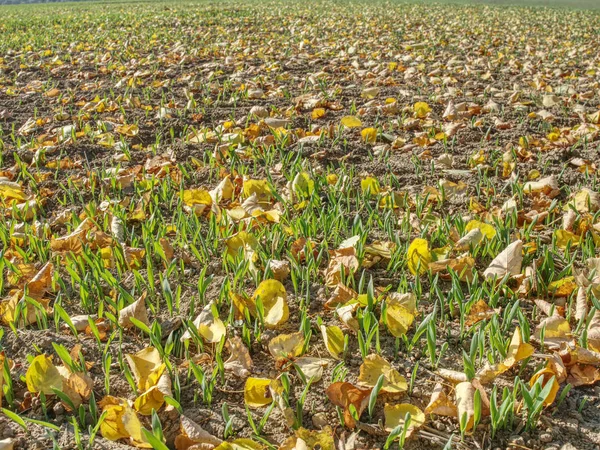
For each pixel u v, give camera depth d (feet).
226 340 4.95
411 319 4.94
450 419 4.52
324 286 5.48
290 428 4.47
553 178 6.76
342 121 8.39
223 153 7.62
